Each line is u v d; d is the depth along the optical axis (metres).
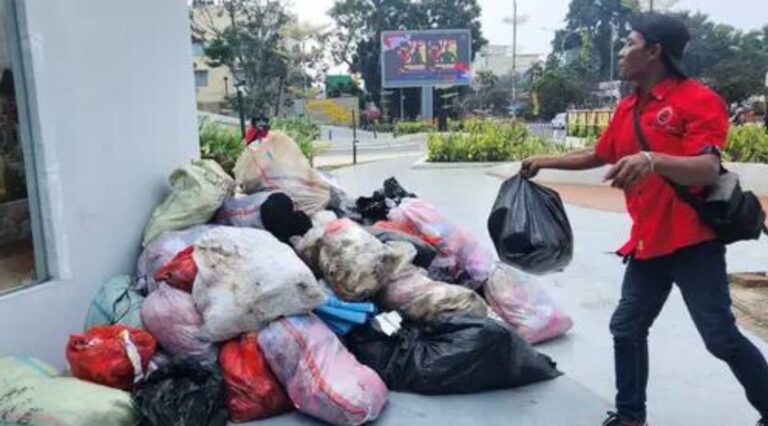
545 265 3.58
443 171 17.59
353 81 64.81
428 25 65.38
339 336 3.70
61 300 3.84
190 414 3.07
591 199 11.23
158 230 4.34
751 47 52.34
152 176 4.62
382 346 3.64
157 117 4.67
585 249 7.18
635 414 3.11
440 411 3.39
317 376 3.23
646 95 2.83
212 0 42.03
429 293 3.88
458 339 3.56
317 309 3.67
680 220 2.76
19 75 3.68
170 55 4.82
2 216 3.79
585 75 60.69
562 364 4.04
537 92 57.31
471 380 3.54
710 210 2.65
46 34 3.73
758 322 4.64
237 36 40.78
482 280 4.49
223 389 3.32
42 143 3.73
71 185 3.91
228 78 50.59
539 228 3.54
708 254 2.75
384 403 3.38
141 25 4.48
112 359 3.20
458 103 60.41
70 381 3.05
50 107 3.76
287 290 3.38
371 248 3.85
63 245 3.85
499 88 66.56
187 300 3.55
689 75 2.85
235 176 4.79
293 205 4.37
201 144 7.21
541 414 3.38
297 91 47.94
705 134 2.60
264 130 5.12
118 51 4.27
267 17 41.75
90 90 4.04
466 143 19.83
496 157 19.78
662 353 4.15
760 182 11.34
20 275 3.74
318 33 54.38
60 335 3.84
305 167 4.72
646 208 2.85
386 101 62.81
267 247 3.58
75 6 3.92
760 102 31.44
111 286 4.05
